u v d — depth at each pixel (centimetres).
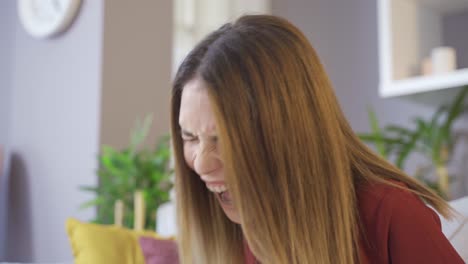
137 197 193
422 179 236
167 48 264
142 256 154
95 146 233
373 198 70
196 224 87
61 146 249
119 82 241
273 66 67
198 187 86
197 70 70
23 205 265
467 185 248
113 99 238
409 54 234
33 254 256
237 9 328
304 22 324
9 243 269
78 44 247
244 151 66
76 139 242
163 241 148
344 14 312
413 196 70
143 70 252
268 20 72
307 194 67
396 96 229
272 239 67
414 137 225
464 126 252
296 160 67
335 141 69
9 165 275
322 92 70
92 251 152
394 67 226
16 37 282
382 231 68
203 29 321
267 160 67
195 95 68
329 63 314
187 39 314
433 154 227
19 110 275
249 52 68
